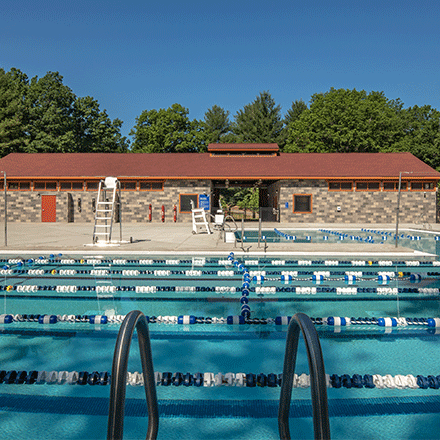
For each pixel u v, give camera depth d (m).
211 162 28.52
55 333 4.41
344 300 6.05
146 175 25.72
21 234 16.17
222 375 3.16
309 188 25.88
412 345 4.04
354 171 26.09
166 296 6.33
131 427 2.48
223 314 5.24
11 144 36.78
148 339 1.96
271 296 6.34
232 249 10.48
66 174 25.91
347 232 19.17
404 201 25.69
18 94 41.06
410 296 6.35
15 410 2.72
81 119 47.16
